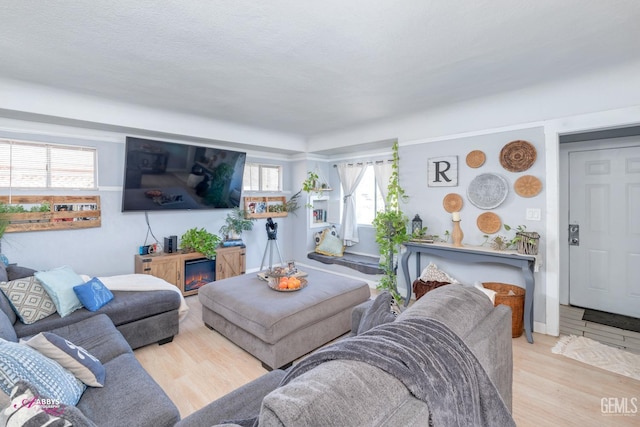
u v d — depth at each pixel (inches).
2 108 102.9
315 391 25.7
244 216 190.7
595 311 133.6
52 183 127.8
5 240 117.6
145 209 147.9
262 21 69.1
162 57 86.1
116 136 142.3
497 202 120.4
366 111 138.4
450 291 55.9
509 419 39.3
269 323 85.7
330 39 76.8
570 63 91.3
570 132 105.3
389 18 68.1
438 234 137.6
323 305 99.3
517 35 75.5
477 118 125.0
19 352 48.1
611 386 81.4
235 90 111.8
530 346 102.8
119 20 68.6
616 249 129.0
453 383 32.4
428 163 139.9
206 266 164.9
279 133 183.0
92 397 54.2
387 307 65.5
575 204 138.5
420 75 99.1
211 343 106.5
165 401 53.9
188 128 146.9
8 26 70.6
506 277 121.2
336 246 200.1
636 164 123.5
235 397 51.9
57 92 111.7
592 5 63.9
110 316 92.7
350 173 200.7
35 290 88.5
